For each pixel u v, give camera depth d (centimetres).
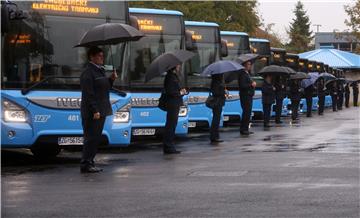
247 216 623
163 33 1470
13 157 1212
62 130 1023
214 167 985
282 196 724
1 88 981
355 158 1077
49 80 1019
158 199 720
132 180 864
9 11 912
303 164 998
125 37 949
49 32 1032
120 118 1100
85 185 825
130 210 661
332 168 946
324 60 5453
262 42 2331
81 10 1073
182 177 885
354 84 4234
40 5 1029
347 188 769
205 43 1734
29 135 994
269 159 1077
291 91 2380
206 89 1667
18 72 995
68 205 690
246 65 1667
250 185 802
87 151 946
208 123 1659
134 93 1398
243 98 1658
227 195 736
